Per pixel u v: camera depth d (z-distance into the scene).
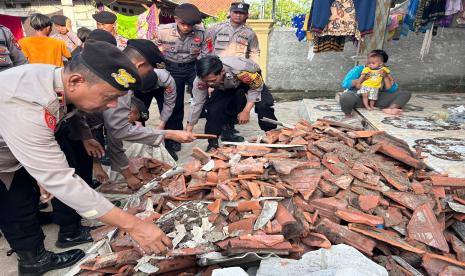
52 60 4.60
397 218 2.01
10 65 3.20
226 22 5.07
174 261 1.75
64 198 1.42
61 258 2.41
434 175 2.55
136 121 3.01
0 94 1.36
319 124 3.20
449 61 7.94
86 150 2.65
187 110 7.33
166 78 3.56
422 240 1.87
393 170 2.43
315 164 2.39
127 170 2.98
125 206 2.48
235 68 3.56
